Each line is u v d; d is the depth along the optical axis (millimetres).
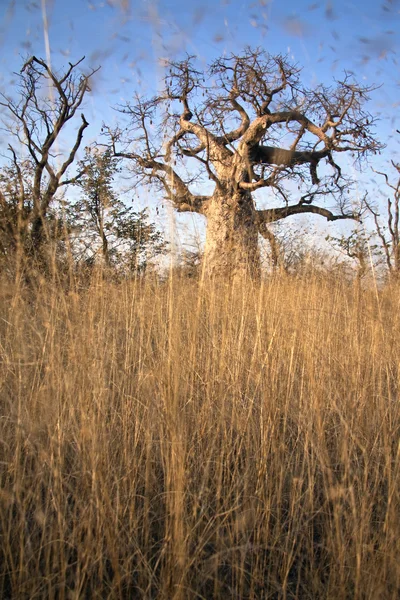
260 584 1900
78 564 1732
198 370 2912
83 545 1886
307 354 2590
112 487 2090
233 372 2877
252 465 2438
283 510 2354
